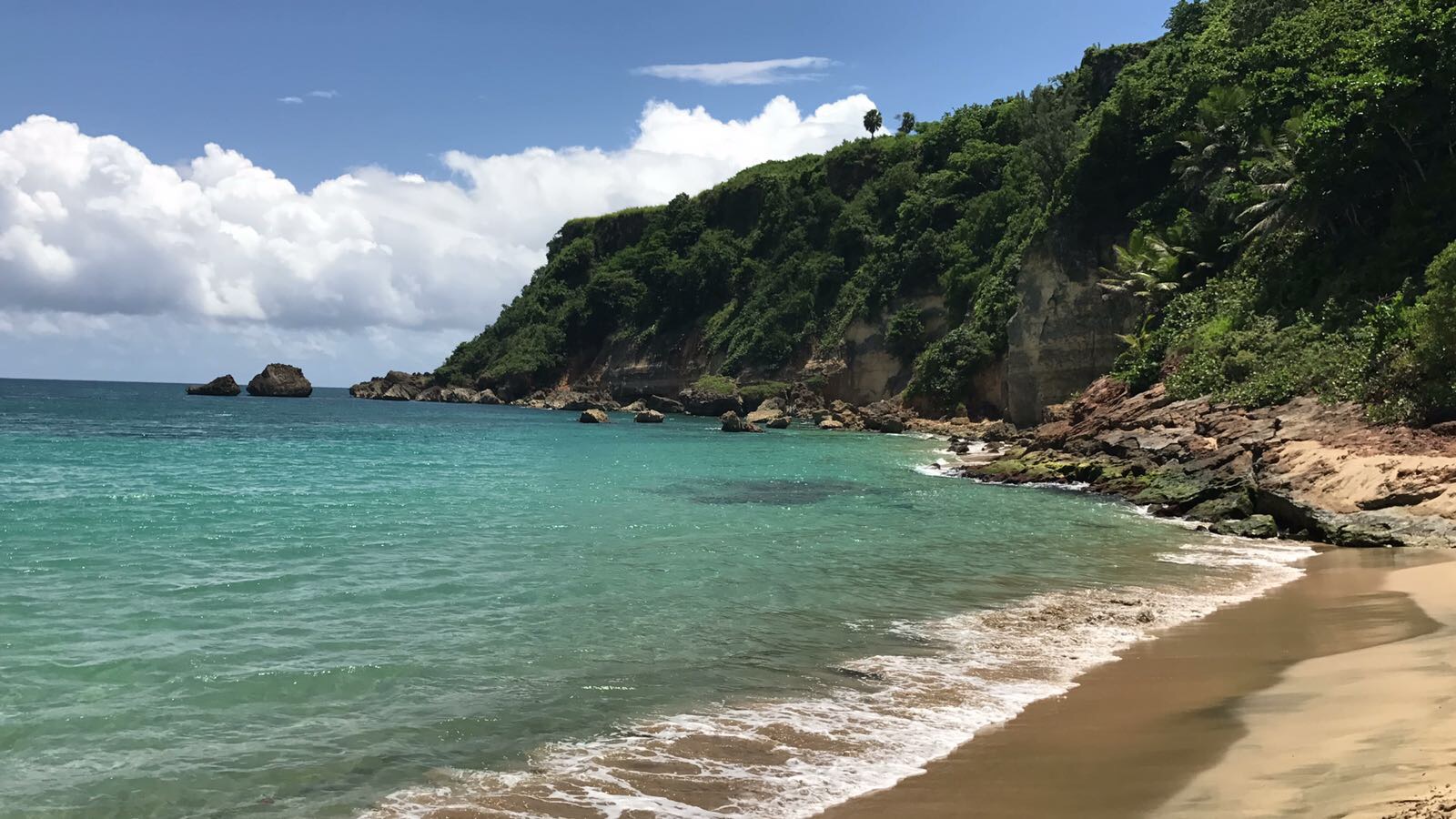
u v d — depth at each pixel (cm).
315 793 729
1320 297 3388
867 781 739
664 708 927
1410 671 928
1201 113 5044
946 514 2475
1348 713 809
